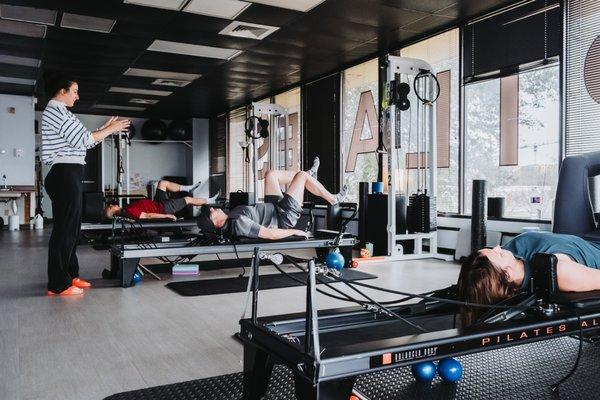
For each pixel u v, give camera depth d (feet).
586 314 6.23
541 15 16.30
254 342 5.87
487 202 17.94
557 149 16.03
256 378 5.97
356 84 24.64
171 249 13.92
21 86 30.07
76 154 12.35
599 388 6.54
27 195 35.04
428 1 16.89
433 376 6.73
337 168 25.91
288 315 6.77
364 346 4.99
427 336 5.31
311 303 4.76
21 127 32.37
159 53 22.90
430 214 18.80
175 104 35.81
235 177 37.91
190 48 22.16
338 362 4.69
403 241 20.24
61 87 12.29
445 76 20.07
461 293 7.02
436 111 20.53
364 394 6.35
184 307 11.14
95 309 10.98
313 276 4.78
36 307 11.18
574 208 9.83
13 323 9.84
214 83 29.12
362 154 24.32
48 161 12.22
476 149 18.81
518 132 17.29
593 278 6.95
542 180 16.52
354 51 22.77
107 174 40.45
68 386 6.64
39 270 16.37
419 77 18.63
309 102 28.25
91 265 17.69
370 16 18.31
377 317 7.03
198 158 41.29
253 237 14.73
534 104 16.72
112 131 12.78
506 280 6.85
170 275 15.53
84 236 26.66
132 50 22.43
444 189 20.33
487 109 18.31
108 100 34.22
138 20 18.54
